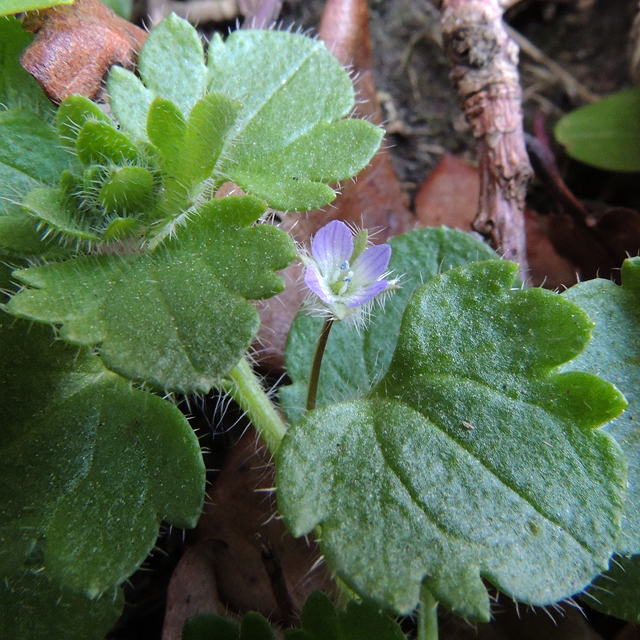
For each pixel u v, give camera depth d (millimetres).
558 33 66
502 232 47
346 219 50
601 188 59
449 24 49
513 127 48
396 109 63
